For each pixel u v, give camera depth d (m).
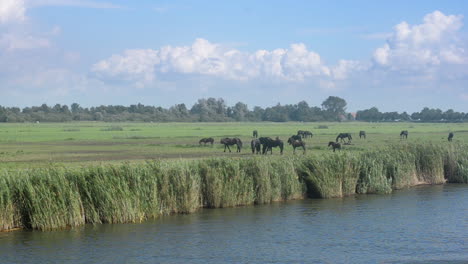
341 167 29.67
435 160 34.66
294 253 18.42
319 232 21.23
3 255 18.12
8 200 21.16
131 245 19.36
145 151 54.53
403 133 82.25
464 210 25.58
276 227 22.11
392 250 18.75
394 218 23.81
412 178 33.59
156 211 23.72
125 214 22.66
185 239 20.19
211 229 21.70
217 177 26.05
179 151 54.53
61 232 21.09
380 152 33.56
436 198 28.86
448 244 19.50
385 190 30.48
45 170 22.69
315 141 76.38
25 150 56.19
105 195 22.52
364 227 22.11
